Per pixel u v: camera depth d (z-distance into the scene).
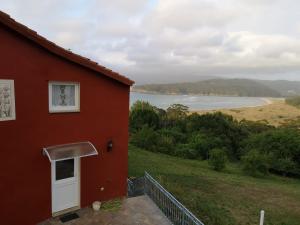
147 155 30.67
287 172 38.00
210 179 21.41
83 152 8.99
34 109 8.32
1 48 7.37
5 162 7.84
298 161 39.69
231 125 54.62
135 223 9.13
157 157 30.75
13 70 7.69
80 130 9.51
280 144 41.06
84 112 9.53
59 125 8.97
